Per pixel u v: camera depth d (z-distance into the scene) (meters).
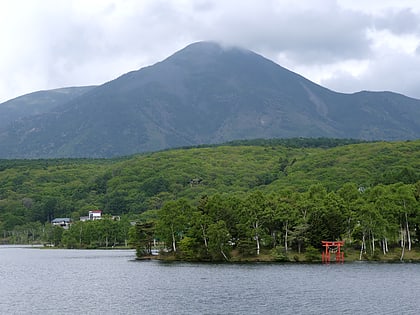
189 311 91.56
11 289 122.00
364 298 101.38
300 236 168.75
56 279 141.25
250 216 171.88
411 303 96.06
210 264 168.62
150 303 99.69
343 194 188.88
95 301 103.19
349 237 180.25
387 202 170.25
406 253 173.50
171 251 194.88
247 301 99.94
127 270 158.25
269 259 171.00
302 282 122.56
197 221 174.25
